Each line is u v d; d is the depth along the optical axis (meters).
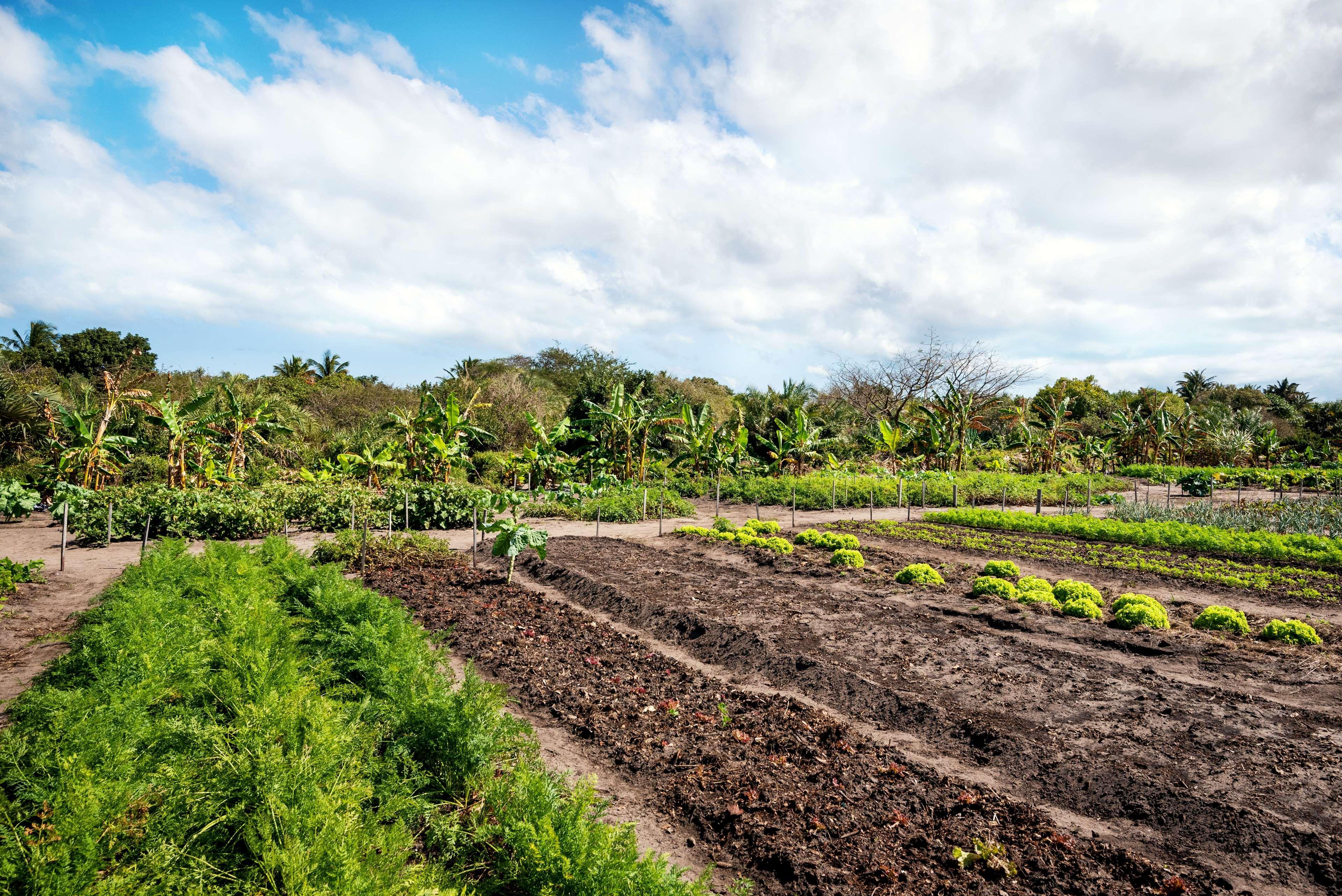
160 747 3.97
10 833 2.96
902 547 14.97
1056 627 8.16
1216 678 6.62
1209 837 4.07
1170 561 13.02
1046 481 29.84
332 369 57.66
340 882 2.82
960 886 3.63
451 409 23.97
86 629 6.23
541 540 10.95
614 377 34.81
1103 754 5.06
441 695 4.69
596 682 6.58
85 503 15.17
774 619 8.58
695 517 21.23
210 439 22.47
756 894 3.61
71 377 36.69
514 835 3.39
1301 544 14.10
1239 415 52.00
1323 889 3.61
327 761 3.65
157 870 2.89
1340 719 5.57
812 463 34.09
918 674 6.74
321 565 11.38
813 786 4.63
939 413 33.19
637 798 4.56
